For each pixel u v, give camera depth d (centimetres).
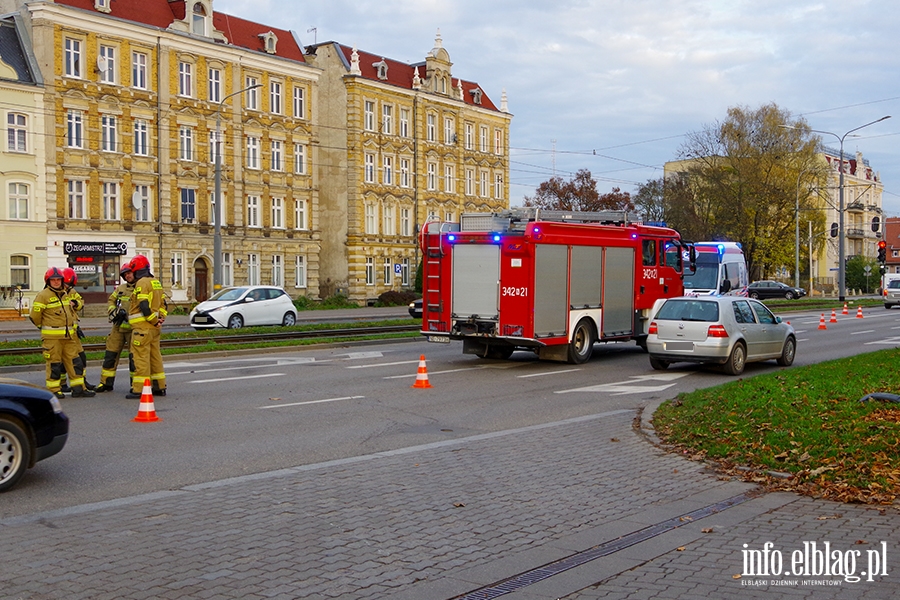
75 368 1389
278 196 5375
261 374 1744
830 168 6525
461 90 6825
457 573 583
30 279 4103
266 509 731
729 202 6100
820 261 10100
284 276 5428
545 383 1648
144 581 555
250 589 545
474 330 1895
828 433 952
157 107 4581
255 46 5259
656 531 684
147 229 4553
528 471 891
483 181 7156
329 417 1241
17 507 739
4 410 795
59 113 4172
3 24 4106
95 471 885
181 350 2058
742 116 6122
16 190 4053
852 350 2333
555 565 603
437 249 1952
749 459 912
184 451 990
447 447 1019
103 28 4322
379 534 666
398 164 6266
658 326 1820
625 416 1261
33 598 523
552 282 1880
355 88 5862
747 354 1817
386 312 5044
